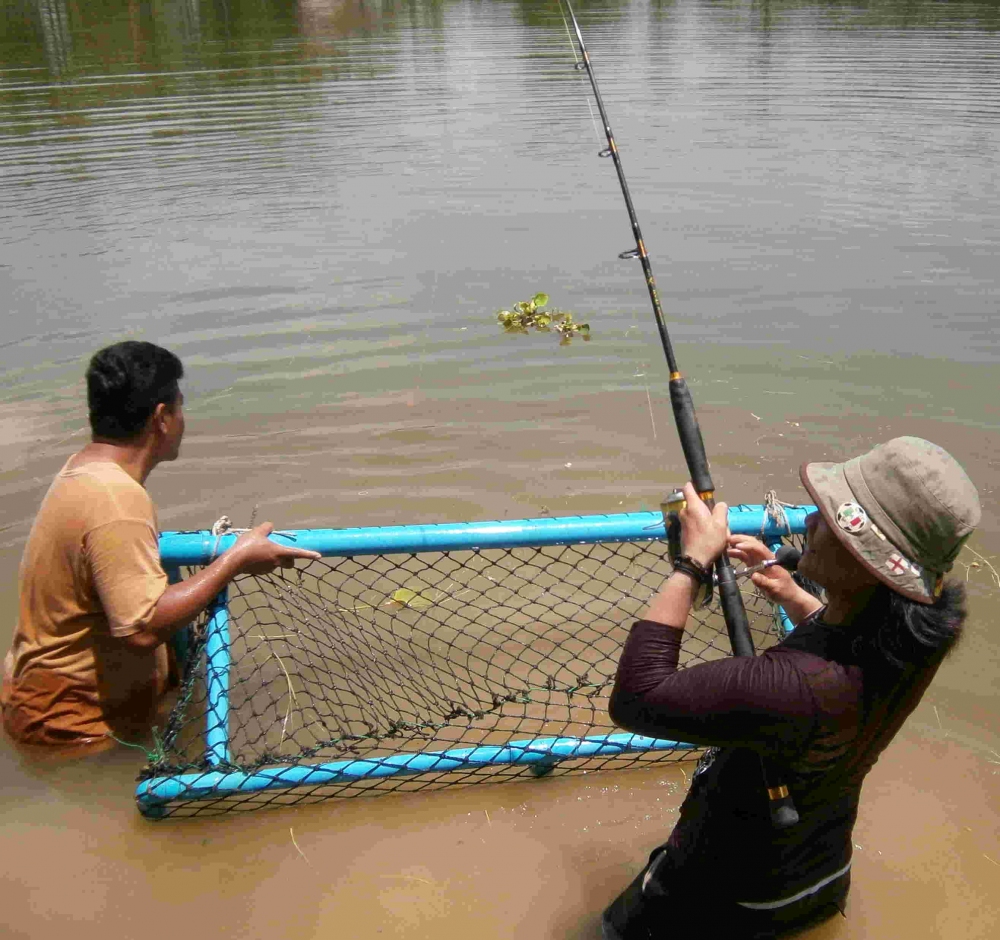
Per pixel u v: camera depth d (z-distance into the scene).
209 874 2.96
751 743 1.96
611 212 9.41
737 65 16.61
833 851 2.25
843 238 8.60
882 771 3.36
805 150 11.37
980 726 3.54
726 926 2.29
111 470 3.12
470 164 11.09
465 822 3.15
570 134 12.37
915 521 1.80
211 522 4.82
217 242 8.71
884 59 16.80
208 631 3.31
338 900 2.88
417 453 5.45
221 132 12.62
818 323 6.96
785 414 5.80
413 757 3.15
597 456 5.41
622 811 3.19
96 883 2.92
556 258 8.24
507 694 3.65
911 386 6.08
